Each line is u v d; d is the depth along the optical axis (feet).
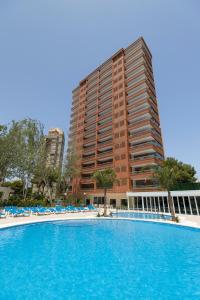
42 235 51.13
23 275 25.00
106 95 212.43
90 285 22.58
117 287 22.18
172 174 85.76
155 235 52.70
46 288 21.58
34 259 31.48
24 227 59.88
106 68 226.99
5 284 22.34
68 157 177.47
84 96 247.70
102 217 84.69
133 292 21.04
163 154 164.45
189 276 25.55
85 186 192.95
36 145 140.67
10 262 29.84
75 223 72.33
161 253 35.88
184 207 99.09
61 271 26.66
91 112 225.15
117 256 33.83
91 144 209.87
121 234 53.98
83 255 34.27
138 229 61.98
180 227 63.00
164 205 109.91
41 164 145.79
